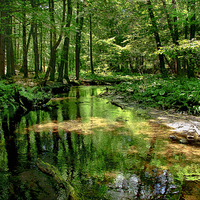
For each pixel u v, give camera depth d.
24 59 14.48
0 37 10.43
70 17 12.88
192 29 12.56
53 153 2.87
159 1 14.73
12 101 6.79
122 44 30.56
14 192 1.88
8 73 13.91
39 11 8.05
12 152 2.90
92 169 2.38
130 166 2.46
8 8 7.80
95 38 26.92
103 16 16.88
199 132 3.80
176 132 3.90
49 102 8.15
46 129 4.16
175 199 1.79
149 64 22.27
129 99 8.41
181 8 12.56
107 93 10.80
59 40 10.80
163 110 6.23
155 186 2.01
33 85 11.09
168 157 2.72
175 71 17.33
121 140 3.44
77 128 4.23
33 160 2.62
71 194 1.80
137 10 15.70
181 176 2.21
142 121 4.86
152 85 9.02
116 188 1.97
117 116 5.46
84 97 9.91
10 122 4.77
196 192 1.90
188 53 9.97
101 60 27.97
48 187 1.98
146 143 3.29
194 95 5.85
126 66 32.09
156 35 15.61
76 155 2.79
